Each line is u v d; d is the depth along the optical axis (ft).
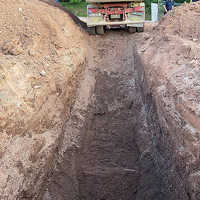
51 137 15.01
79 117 18.69
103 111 20.25
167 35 22.81
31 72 15.96
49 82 16.70
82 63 23.11
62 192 13.92
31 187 12.28
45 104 15.74
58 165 15.15
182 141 11.81
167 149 13.44
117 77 23.88
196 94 12.88
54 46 20.44
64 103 17.75
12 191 11.00
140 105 19.77
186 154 11.27
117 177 15.10
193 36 20.85
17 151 12.21
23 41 18.24
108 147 17.22
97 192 14.42
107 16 30.25
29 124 13.69
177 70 16.16
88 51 26.73
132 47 28.27
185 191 10.86
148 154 15.87
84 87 21.56
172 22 24.75
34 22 21.29
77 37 26.58
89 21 29.84
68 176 14.83
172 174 12.45
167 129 13.58
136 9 29.55
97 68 25.03
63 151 16.03
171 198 12.14
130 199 14.01
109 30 34.24
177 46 19.31
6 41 17.11
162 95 15.15
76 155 16.21
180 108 12.87
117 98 21.43
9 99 13.06
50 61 18.63
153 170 14.75
